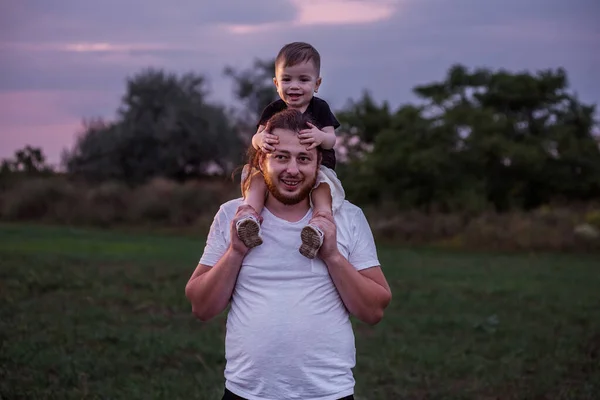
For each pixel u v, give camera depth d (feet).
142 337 29.07
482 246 73.41
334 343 11.12
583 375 26.20
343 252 11.54
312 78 15.16
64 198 90.43
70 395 21.62
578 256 68.28
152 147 120.67
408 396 23.72
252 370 11.05
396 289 44.42
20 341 27.35
